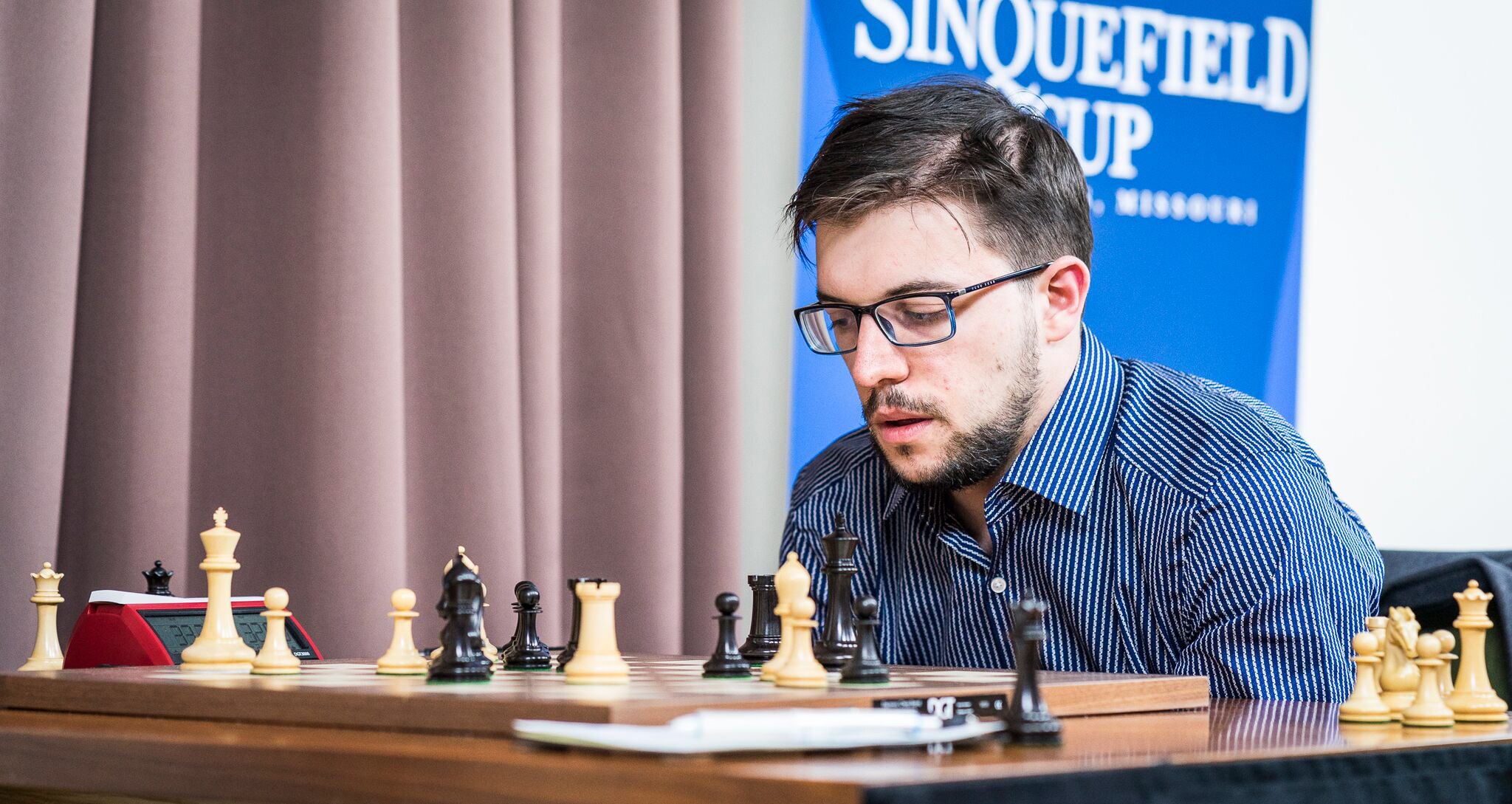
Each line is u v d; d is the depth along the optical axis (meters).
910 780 0.67
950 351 1.52
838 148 1.54
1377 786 0.89
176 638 1.40
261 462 2.34
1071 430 1.62
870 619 1.06
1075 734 0.97
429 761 0.77
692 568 2.68
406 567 2.42
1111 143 3.08
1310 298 3.32
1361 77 3.38
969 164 1.51
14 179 2.12
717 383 2.69
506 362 2.46
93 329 2.25
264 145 2.35
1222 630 1.47
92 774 0.91
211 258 2.35
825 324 1.61
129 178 2.24
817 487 1.90
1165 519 1.55
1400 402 3.40
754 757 0.77
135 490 2.23
